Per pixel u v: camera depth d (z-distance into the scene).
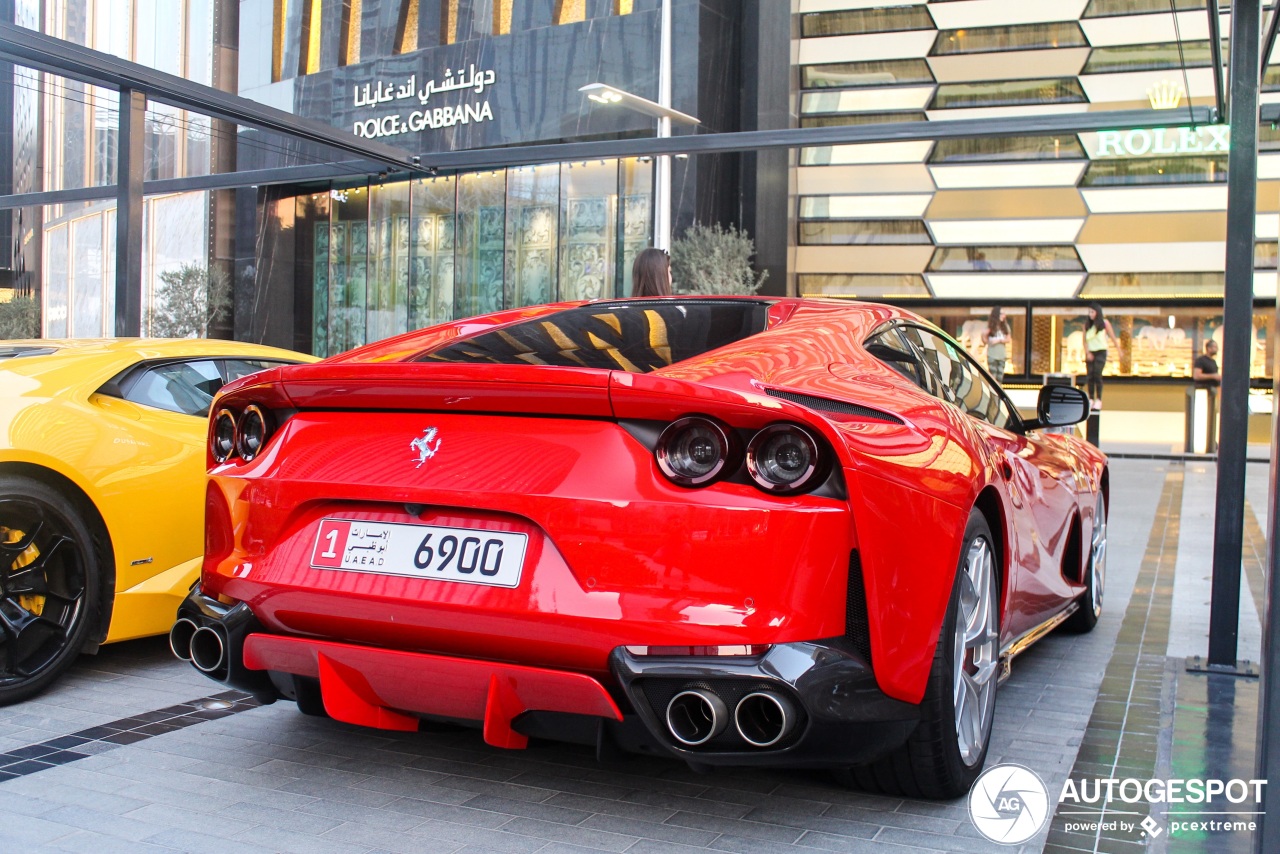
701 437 2.22
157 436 4.00
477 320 3.19
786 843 2.40
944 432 2.67
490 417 2.41
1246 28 4.09
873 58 20.52
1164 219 19.17
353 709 2.53
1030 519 3.47
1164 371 19.41
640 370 2.51
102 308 32.88
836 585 2.22
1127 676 3.95
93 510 3.75
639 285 4.91
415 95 22.61
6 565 3.49
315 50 24.69
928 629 2.41
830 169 20.94
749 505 2.17
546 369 2.27
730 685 2.16
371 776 2.82
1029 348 20.20
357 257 24.20
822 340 2.82
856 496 2.24
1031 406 18.81
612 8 20.12
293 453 2.61
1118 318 19.69
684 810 2.60
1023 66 19.80
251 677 2.70
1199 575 6.30
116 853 2.32
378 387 2.46
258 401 2.71
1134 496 10.75
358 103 23.59
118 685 3.75
